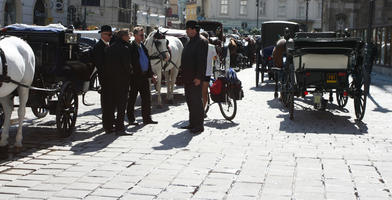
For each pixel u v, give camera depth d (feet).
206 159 24.04
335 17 125.29
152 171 21.74
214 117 38.27
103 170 21.86
